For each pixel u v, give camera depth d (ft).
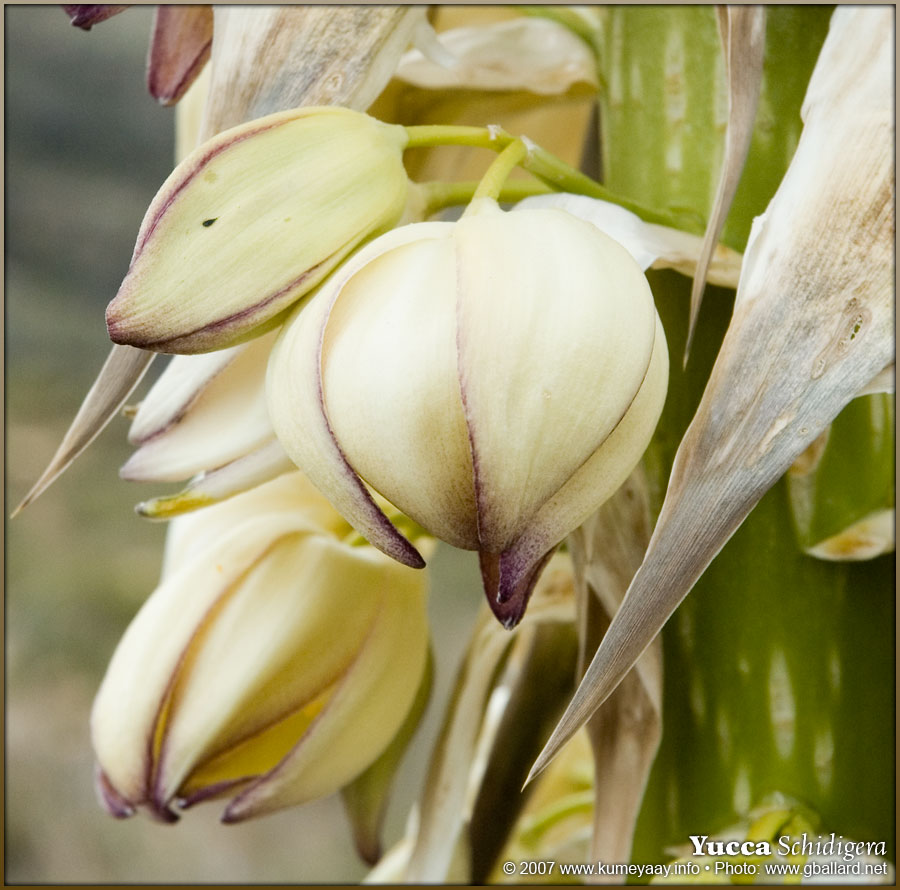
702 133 1.26
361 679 1.28
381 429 1.10
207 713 1.27
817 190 1.14
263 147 1.12
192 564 1.30
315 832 5.06
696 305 1.16
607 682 1.10
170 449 1.20
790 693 1.26
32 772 4.74
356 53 1.19
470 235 1.11
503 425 1.09
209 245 1.12
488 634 1.36
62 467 1.17
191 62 1.25
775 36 1.24
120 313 1.11
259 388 1.19
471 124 1.34
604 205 1.19
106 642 5.16
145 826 4.84
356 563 1.29
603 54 1.30
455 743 1.36
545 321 1.09
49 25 6.02
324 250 1.12
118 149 6.15
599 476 1.11
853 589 1.25
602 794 1.28
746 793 1.26
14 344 5.63
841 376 1.13
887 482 1.24
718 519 1.11
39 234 5.88
